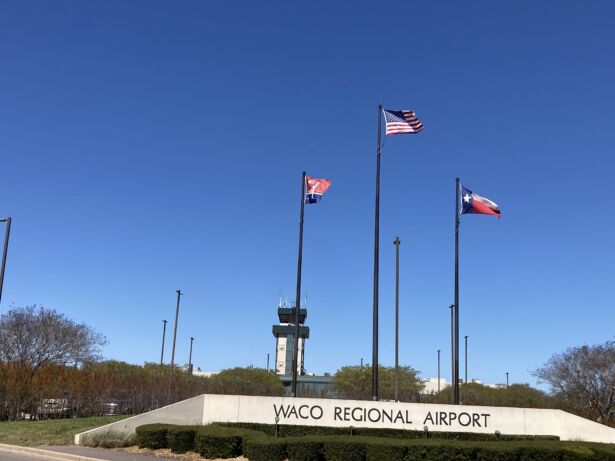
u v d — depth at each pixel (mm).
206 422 23672
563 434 23938
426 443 18312
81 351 47000
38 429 25062
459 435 23281
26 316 45281
